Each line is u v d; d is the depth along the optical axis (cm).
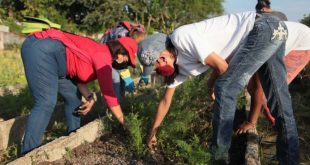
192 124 532
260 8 545
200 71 398
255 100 480
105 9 4244
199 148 414
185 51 378
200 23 392
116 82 587
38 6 4019
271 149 527
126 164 434
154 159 445
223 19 395
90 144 493
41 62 440
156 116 440
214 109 393
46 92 449
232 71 378
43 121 450
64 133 561
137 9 4212
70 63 458
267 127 579
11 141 529
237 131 501
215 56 374
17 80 1059
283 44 394
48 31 455
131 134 464
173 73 407
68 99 506
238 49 385
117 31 576
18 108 688
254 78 467
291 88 898
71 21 4419
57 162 438
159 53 377
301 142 564
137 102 613
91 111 657
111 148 477
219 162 418
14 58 1588
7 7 3956
